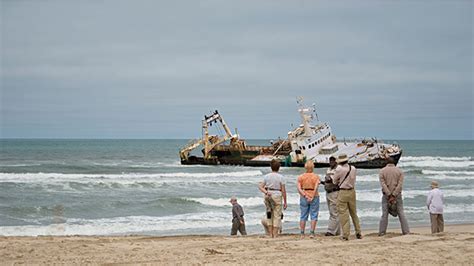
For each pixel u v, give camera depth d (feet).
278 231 42.65
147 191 116.57
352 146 184.34
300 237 41.16
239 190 121.70
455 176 171.22
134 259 31.48
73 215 80.84
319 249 34.81
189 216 81.92
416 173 180.34
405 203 99.60
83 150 388.98
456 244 36.68
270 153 199.41
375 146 181.06
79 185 121.60
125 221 75.92
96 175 151.12
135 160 257.75
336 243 37.42
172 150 411.13
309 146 185.37
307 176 42.96
